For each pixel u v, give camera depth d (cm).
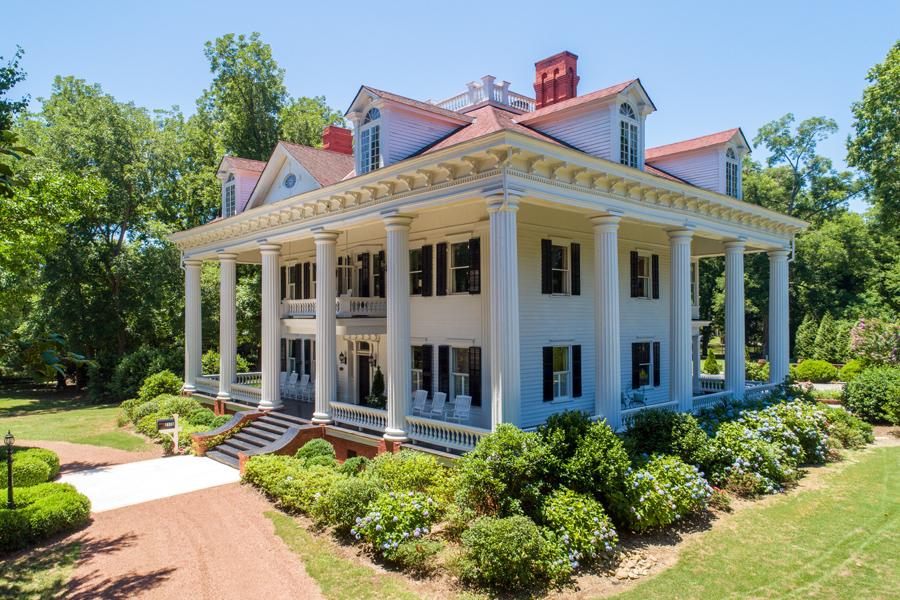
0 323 3297
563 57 2011
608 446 1234
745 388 2323
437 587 998
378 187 1678
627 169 1595
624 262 2275
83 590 1004
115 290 3706
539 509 1126
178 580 1036
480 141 1316
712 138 2223
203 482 1662
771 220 2355
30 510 1252
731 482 1488
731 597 964
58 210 2064
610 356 1612
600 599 957
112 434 2469
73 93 4197
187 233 2747
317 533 1252
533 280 1895
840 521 1292
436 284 1977
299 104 4734
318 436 1909
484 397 1795
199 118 4544
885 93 3391
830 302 5428
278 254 2302
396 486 1291
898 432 2228
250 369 4319
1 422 2889
